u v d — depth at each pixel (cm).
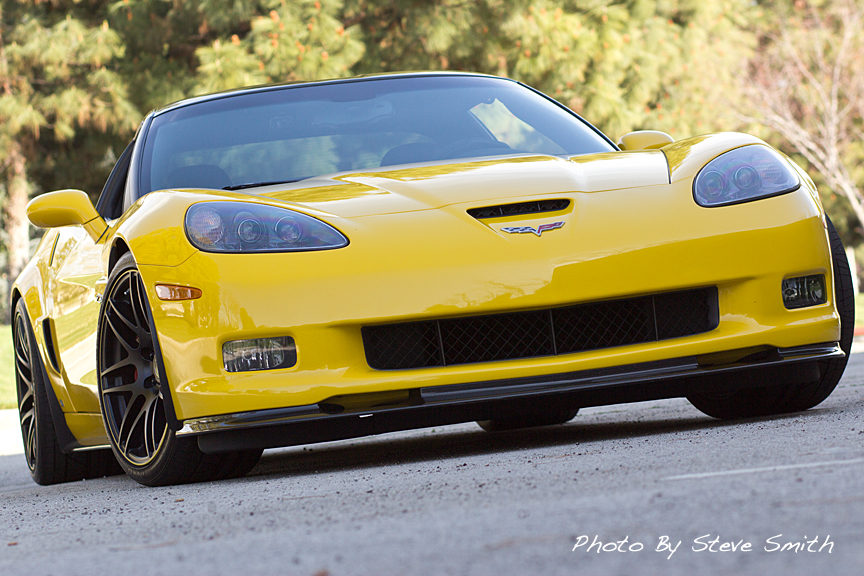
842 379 798
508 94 657
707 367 433
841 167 3631
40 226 578
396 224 439
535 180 468
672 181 464
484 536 215
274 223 439
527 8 2075
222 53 1894
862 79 3684
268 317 417
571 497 256
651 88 2448
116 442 494
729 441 355
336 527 252
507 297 420
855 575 161
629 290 427
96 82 2117
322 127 596
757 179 461
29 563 249
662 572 172
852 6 3841
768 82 3709
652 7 2488
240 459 456
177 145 588
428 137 594
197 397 420
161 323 430
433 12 2088
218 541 251
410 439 712
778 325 442
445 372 419
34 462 668
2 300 3122
